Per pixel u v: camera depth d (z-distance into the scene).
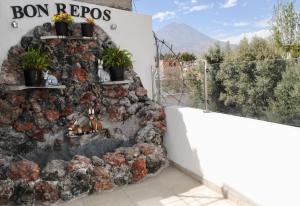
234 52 9.02
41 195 4.76
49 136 5.50
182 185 5.23
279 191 3.66
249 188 4.15
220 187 4.75
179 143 5.81
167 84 6.56
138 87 6.51
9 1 5.46
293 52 11.75
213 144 4.84
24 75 5.19
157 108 6.18
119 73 5.93
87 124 5.79
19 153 5.23
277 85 4.09
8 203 4.68
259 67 4.32
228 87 4.86
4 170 4.70
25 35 5.55
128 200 4.81
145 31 6.84
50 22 5.75
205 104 5.20
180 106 6.03
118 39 6.50
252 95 4.43
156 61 7.06
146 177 5.66
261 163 3.90
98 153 5.70
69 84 5.64
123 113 6.09
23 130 5.27
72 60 5.70
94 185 5.07
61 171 4.88
